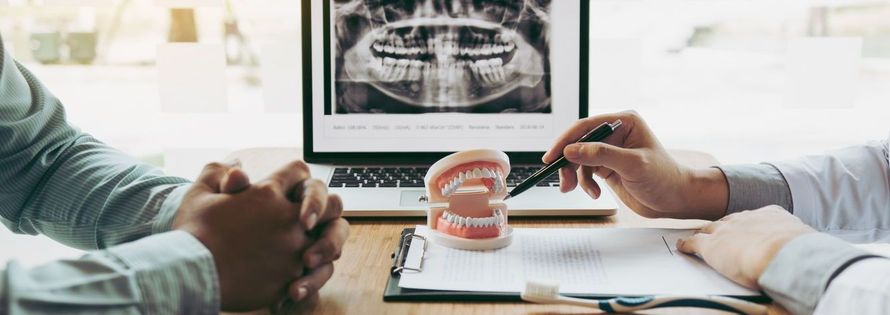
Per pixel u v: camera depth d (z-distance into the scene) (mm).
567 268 820
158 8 1851
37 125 944
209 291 667
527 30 1325
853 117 1943
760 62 1909
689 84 1942
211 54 1624
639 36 1883
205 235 705
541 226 1026
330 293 780
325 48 1324
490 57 1324
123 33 1880
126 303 620
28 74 986
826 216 1029
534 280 781
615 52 1686
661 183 964
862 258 700
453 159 903
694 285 769
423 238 913
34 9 1845
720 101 1950
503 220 925
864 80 1917
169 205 812
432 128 1328
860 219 1037
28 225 954
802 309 704
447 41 1325
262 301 713
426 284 776
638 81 1701
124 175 914
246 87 1868
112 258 647
